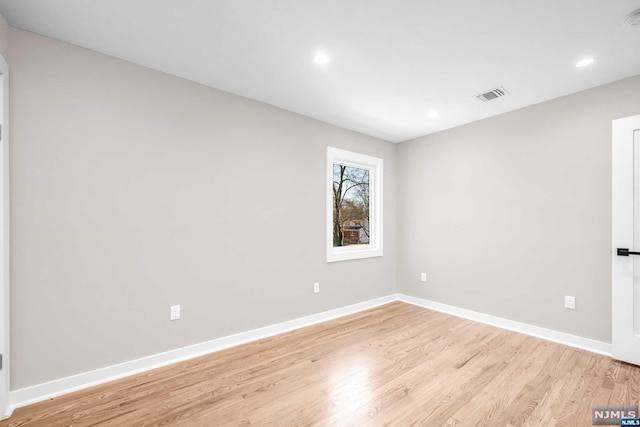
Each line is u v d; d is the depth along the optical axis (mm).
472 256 3455
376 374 2162
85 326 2021
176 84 2443
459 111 3154
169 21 1776
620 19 1731
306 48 2061
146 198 2277
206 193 2580
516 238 3068
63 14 1707
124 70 2201
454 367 2262
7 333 1722
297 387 1994
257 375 2158
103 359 2082
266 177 2979
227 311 2691
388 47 2041
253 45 2023
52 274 1914
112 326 2123
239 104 2805
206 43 2002
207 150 2596
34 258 1856
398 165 4340
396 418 1671
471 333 2977
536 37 1917
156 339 2307
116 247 2145
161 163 2352
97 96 2090
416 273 4098
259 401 1839
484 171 3355
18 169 1813
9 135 1790
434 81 2523
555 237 2791
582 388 1960
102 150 2100
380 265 4102
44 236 1889
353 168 4086
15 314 1795
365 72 2379
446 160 3750
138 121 2254
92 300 2049
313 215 3363
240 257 2781
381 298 4098
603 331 2504
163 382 2064
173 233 2400
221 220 2666
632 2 1598
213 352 2566
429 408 1761
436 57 2164
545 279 2852
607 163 2496
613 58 2145
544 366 2268
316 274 3383
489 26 1812
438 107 3062
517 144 3078
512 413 1711
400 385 2012
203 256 2557
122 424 1634
